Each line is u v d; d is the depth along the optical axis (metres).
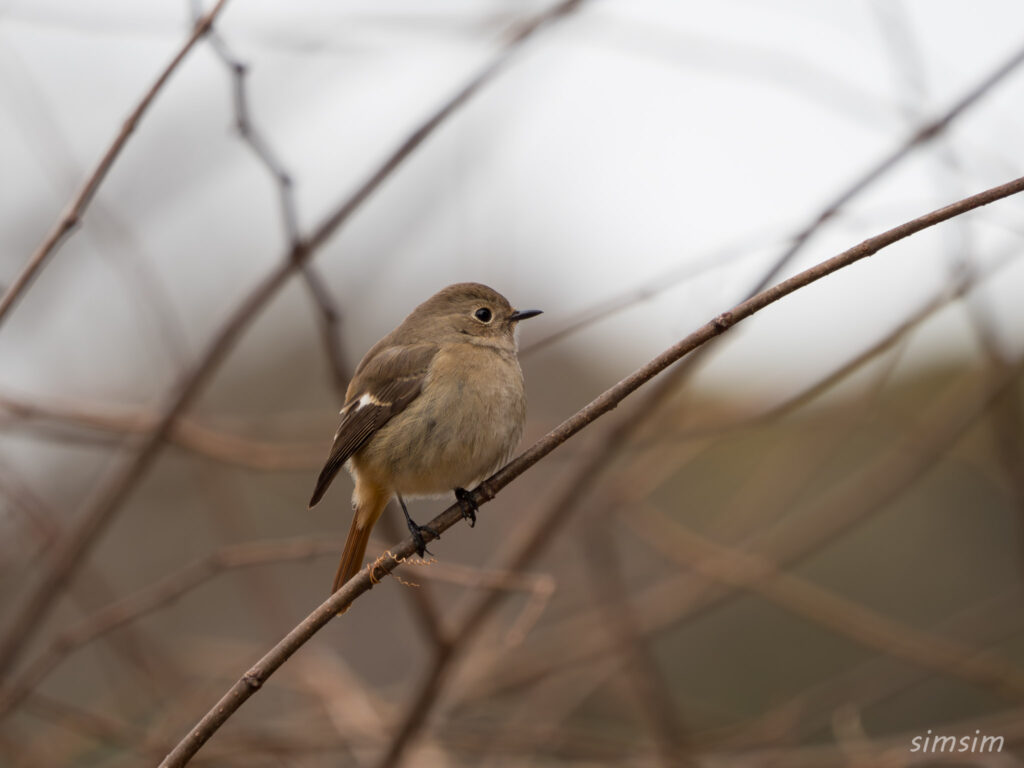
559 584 12.95
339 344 8.89
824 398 12.13
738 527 12.14
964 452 11.23
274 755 10.43
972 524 15.66
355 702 10.82
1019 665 13.18
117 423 9.35
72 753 11.16
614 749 10.57
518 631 7.52
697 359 9.55
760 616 15.37
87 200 6.98
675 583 11.59
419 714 9.58
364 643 15.31
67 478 14.43
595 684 11.27
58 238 6.93
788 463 12.90
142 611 8.57
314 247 8.85
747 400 11.59
